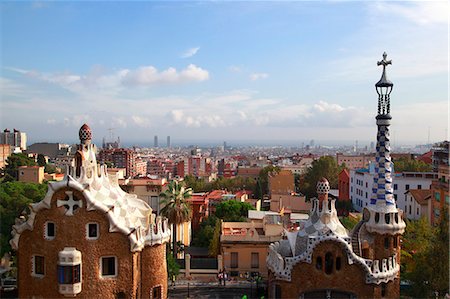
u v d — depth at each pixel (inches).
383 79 1921.8
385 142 1923.0
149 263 1875.0
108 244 1733.5
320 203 1849.2
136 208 1979.6
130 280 1760.6
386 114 1921.8
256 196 6294.3
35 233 1744.6
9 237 2524.6
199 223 3993.6
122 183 3622.0
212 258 2928.2
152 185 3631.9
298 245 1838.1
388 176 1908.2
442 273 2021.4
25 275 1770.4
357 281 1763.0
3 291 1994.3
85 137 1851.6
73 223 1702.8
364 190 5177.2
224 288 2305.6
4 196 2822.3
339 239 1745.8
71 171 1801.2
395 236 1881.2
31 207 1733.5
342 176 5999.0
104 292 1727.4
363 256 1889.8
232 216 3759.8
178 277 2507.4
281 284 1784.0
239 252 2532.0
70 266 1675.7
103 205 1723.7
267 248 2519.7
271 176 6102.4
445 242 2058.3
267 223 2738.7
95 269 1717.5
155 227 1914.4
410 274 2174.0
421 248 2390.5
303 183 6525.6
